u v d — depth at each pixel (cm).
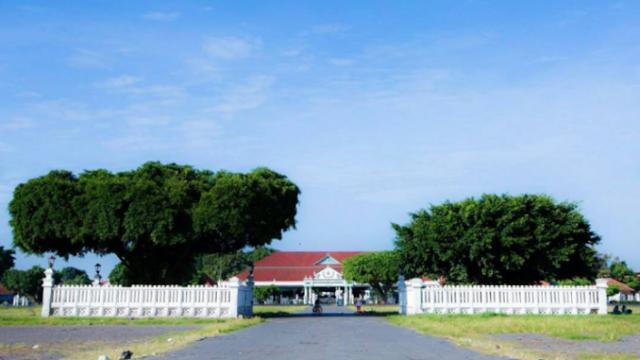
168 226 4119
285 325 3098
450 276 4575
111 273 7194
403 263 4662
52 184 4197
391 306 7788
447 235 4409
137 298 3884
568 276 4606
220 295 3866
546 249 4338
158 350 1692
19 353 1708
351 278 9419
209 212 4141
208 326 3077
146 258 4781
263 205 4328
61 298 3916
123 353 1530
